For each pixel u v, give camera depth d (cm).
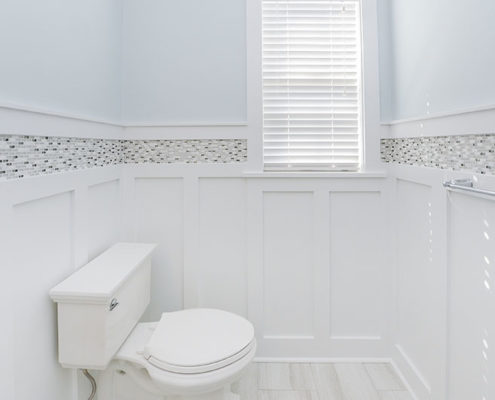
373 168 212
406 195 192
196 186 212
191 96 211
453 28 143
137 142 211
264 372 203
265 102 218
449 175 147
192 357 136
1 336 108
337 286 215
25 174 121
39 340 129
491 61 121
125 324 155
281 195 213
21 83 119
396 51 202
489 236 123
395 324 209
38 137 128
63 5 145
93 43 173
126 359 147
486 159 124
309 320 216
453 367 146
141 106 211
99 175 178
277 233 214
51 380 136
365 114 212
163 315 170
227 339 148
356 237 214
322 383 193
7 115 111
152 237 213
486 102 124
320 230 213
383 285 214
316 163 219
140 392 154
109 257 173
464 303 138
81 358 135
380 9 212
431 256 164
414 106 180
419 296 177
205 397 142
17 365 117
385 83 212
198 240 213
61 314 135
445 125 150
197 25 210
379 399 179
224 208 213
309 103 218
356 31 217
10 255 112
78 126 157
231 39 210
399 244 203
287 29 216
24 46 120
